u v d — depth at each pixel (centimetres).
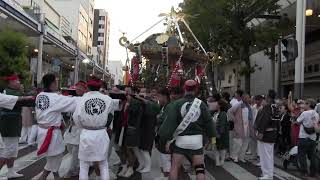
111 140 979
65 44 3266
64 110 721
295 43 1247
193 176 977
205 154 1368
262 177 964
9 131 837
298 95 1548
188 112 649
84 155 674
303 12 1595
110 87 1152
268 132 943
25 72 1873
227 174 1049
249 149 1417
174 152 657
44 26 2466
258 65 3203
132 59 1333
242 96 1262
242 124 1241
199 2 2233
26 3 3484
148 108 940
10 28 2028
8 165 888
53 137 714
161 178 912
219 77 2683
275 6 2359
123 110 950
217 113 1178
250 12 2312
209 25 2281
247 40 2295
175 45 1262
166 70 1342
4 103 704
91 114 673
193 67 1416
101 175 685
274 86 2678
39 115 714
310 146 1047
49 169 736
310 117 1041
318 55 2581
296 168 1170
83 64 4647
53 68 3350
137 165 1043
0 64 1798
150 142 948
